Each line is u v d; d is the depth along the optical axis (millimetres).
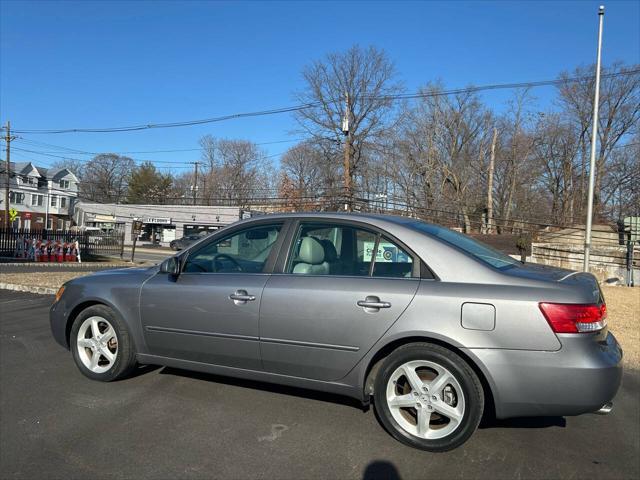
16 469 3041
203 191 67062
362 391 3533
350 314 3514
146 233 55781
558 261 21094
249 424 3758
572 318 3111
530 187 44844
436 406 3334
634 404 4492
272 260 3971
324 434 3605
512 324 3158
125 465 3115
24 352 5730
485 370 3174
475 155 44250
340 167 43312
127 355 4438
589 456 3381
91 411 3959
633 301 11172
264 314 3775
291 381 3791
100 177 87688
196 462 3168
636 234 18594
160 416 3879
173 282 4230
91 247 30906
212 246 4281
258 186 66688
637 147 39000
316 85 42375
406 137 43188
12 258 21688
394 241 3652
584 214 35500
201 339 4047
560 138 42812
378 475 3051
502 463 3246
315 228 3957
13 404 4090
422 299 3359
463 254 3498
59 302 4797
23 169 67250
